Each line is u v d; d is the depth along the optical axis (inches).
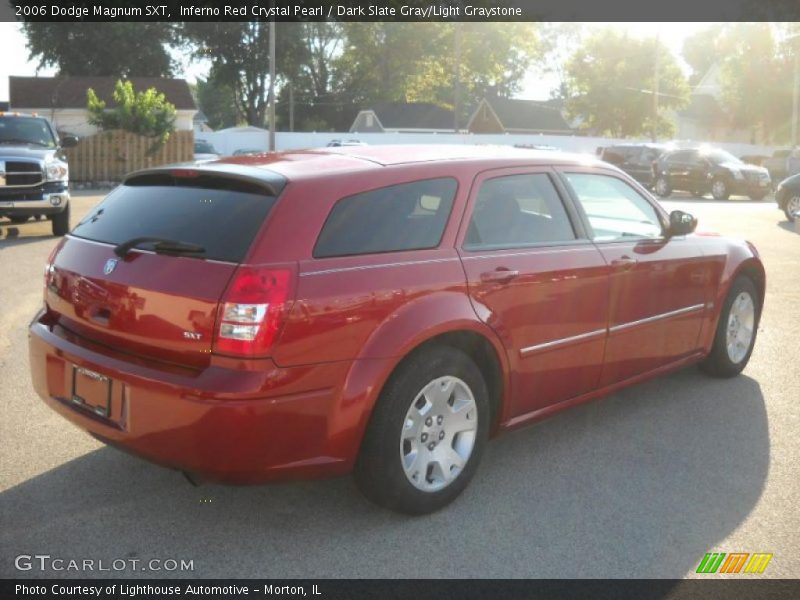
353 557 136.3
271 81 1263.5
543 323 167.5
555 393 175.8
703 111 2578.7
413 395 143.3
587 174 188.9
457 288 150.3
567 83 2871.6
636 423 201.6
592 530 145.9
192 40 2262.6
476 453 157.3
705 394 224.5
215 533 143.9
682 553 138.5
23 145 531.8
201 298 129.2
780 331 296.5
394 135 1806.1
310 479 136.9
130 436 135.0
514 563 134.7
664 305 201.3
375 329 138.0
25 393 215.6
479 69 2561.5
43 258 429.4
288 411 129.7
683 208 865.5
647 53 2415.1
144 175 160.1
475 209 160.4
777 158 1350.9
